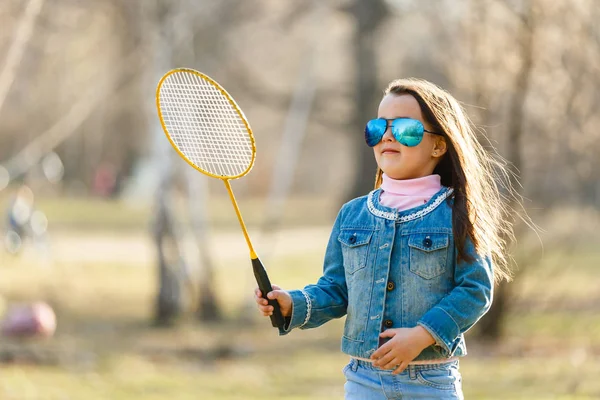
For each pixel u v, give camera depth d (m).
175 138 6.59
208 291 26.02
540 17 19.78
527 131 22.12
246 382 16.34
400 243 5.98
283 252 40.97
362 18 38.06
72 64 50.75
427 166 6.20
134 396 14.70
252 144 6.38
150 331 23.58
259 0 32.84
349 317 6.11
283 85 42.38
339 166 85.25
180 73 6.56
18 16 19.38
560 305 24.83
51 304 27.31
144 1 26.67
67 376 16.52
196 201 26.47
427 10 22.86
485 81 20.28
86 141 73.25
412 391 5.86
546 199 23.16
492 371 17.03
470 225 5.86
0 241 41.41
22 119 57.59
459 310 5.72
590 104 21.08
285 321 6.16
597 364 17.56
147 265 37.03
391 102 6.16
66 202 65.00
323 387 15.86
